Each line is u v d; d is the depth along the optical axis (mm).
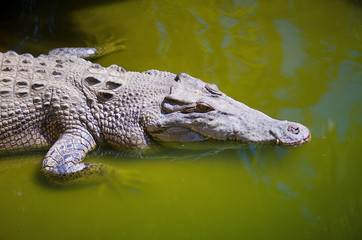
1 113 4172
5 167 4234
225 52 5973
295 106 4801
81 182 3963
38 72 4453
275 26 6641
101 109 4332
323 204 3627
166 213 3643
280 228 3430
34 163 4301
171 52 6004
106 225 3520
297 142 4145
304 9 7160
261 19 6871
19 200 3801
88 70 4527
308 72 5457
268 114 4645
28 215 3631
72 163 4039
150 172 4148
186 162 4277
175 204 3742
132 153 4426
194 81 4465
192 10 7234
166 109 4223
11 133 4254
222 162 4215
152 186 3959
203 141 4344
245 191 3850
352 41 6172
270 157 4180
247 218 3555
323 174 3922
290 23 6727
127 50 6070
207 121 4191
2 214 3641
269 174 3994
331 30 6492
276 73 5461
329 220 3467
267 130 4207
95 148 4449
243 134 4223
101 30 6660
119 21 6945
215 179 4016
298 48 6023
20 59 4621
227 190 3875
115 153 4438
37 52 5992
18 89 4273
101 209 3695
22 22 6918
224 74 5449
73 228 3490
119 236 3404
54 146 4133
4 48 6086
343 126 4480
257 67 5598
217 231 3432
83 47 5973
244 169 4098
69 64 4672
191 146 4395
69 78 4441
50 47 6156
